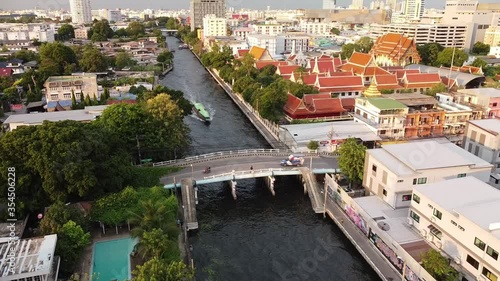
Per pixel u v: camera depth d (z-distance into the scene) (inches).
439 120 4259.4
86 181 2527.1
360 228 2780.5
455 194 2349.9
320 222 3051.2
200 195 3469.5
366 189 3075.8
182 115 4124.0
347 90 5546.3
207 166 3511.3
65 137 2642.7
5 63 7450.8
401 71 6461.6
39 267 1943.9
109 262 2335.1
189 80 7815.0
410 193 2728.8
